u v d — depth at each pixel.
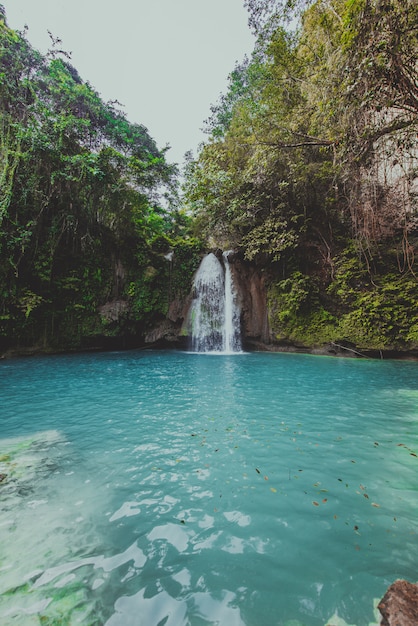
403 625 1.39
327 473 3.11
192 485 2.88
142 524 2.32
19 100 11.81
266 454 3.54
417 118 5.21
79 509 2.50
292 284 14.27
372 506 2.54
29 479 2.97
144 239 16.27
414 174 9.24
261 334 15.40
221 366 10.09
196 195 14.70
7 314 11.55
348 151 6.37
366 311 12.27
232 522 2.34
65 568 1.88
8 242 11.38
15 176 11.65
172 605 1.63
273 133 10.42
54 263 13.14
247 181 13.38
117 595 1.70
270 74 11.25
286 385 7.22
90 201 13.60
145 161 16.81
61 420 4.75
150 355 13.22
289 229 14.20
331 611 1.59
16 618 1.55
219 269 16.41
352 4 4.54
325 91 6.25
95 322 14.20
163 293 16.20
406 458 3.44
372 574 1.84
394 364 10.52
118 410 5.28
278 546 2.08
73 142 12.80
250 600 1.66
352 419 4.80
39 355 12.59
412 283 11.63
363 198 10.55
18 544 2.09
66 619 1.55
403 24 4.26
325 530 2.25
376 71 4.65
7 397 6.14
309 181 12.62
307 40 8.54
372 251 12.65
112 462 3.35
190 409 5.33
